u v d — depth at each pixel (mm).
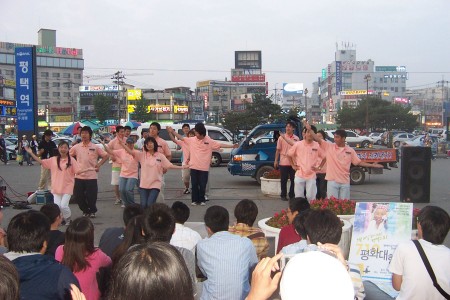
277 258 1979
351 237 6355
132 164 10727
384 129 77688
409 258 3957
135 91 93062
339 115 80062
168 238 4324
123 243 4312
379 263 5793
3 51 109750
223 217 4848
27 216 3602
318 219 3984
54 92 115812
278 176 13805
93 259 4199
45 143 13117
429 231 4004
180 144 12211
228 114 46844
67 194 9633
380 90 145250
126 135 12344
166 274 1564
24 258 3412
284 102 135750
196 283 4375
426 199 11945
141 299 1528
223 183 16891
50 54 115062
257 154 15781
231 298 4055
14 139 36000
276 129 15883
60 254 4582
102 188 16156
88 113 98688
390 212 5977
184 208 5668
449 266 3898
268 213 11258
